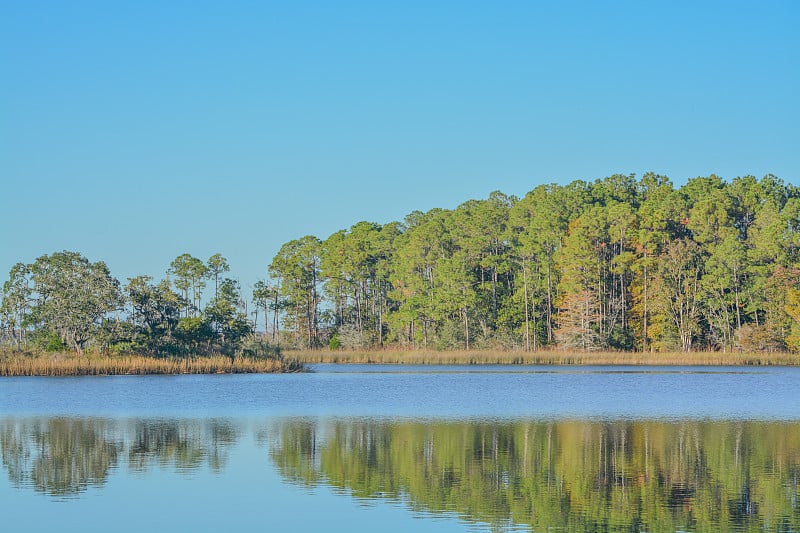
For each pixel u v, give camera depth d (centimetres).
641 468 3544
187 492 3139
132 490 3177
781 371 9338
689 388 7169
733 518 2795
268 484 3266
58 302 8819
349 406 5756
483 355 11238
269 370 8950
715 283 11938
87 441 4234
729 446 4041
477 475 3425
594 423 4847
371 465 3609
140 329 9031
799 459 3722
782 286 11475
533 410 5522
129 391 6800
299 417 5144
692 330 12044
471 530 2675
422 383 7638
